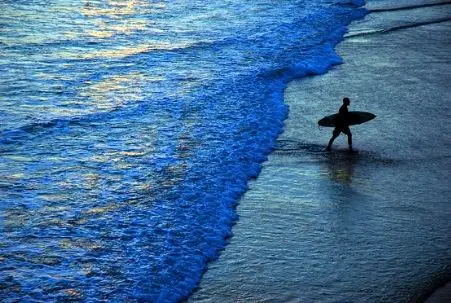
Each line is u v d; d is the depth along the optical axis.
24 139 17.31
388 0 45.25
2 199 13.93
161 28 31.94
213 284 11.39
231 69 24.86
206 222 13.41
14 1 36.38
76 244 12.30
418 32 33.75
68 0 38.03
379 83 24.19
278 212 14.16
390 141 18.55
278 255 12.45
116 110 19.83
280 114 20.31
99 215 13.46
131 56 26.14
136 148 17.08
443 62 27.52
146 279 11.26
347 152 17.72
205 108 20.33
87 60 25.31
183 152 16.94
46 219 13.20
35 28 30.23
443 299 11.23
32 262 11.59
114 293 10.79
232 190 15.00
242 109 20.44
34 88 21.52
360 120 17.55
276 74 24.33
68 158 16.28
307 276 11.78
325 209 14.37
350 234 13.34
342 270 12.02
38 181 14.92
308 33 31.86
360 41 31.14
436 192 15.42
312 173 16.28
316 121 20.05
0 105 19.70
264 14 36.56
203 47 28.17
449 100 22.34
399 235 13.35
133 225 13.12
